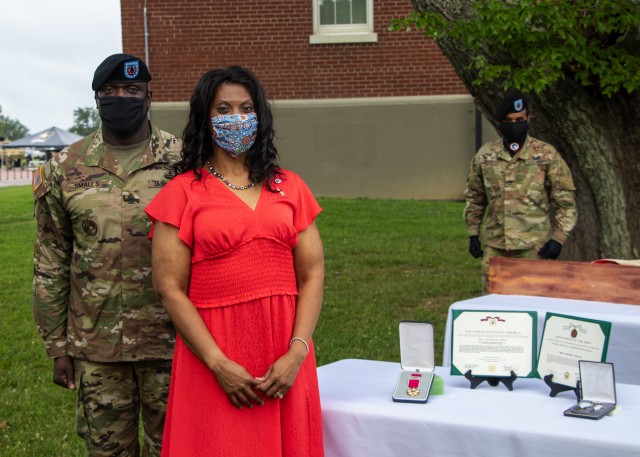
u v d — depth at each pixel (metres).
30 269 9.70
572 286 4.17
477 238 5.76
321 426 2.66
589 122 6.00
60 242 3.17
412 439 2.57
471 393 2.79
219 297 2.61
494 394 2.77
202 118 2.72
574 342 2.73
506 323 2.87
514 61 5.97
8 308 7.81
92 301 3.09
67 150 3.16
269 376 2.54
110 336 3.10
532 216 5.36
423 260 9.31
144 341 3.11
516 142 5.37
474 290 8.00
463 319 2.91
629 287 4.05
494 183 5.45
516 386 2.89
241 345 2.60
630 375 3.65
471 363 2.87
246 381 2.52
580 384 2.63
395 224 11.47
